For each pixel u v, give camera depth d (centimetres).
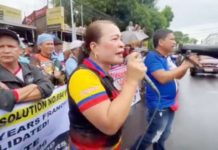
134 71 130
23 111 196
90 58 143
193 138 440
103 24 139
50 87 225
